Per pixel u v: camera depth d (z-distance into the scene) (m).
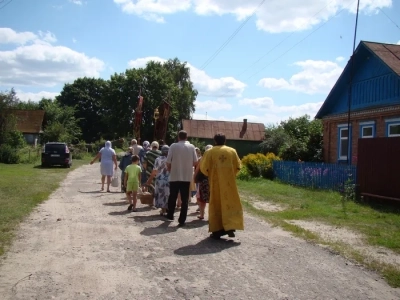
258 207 12.06
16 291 4.59
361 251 6.74
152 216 9.53
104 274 5.24
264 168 22.53
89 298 4.45
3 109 33.75
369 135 18.77
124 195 13.25
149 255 6.16
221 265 5.72
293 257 6.20
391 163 12.16
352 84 20.08
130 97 55.41
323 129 23.03
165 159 9.67
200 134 49.22
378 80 18.20
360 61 19.23
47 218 8.90
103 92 59.00
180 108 62.09
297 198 14.05
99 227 8.10
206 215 9.96
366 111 18.53
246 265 5.74
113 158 14.27
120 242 6.91
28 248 6.40
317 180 17.62
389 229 8.71
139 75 55.94
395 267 5.80
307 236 7.61
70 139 50.00
